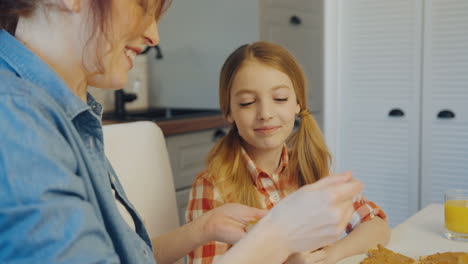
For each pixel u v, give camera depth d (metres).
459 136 2.56
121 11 0.61
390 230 1.15
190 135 2.44
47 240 0.49
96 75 0.65
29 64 0.60
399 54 2.68
